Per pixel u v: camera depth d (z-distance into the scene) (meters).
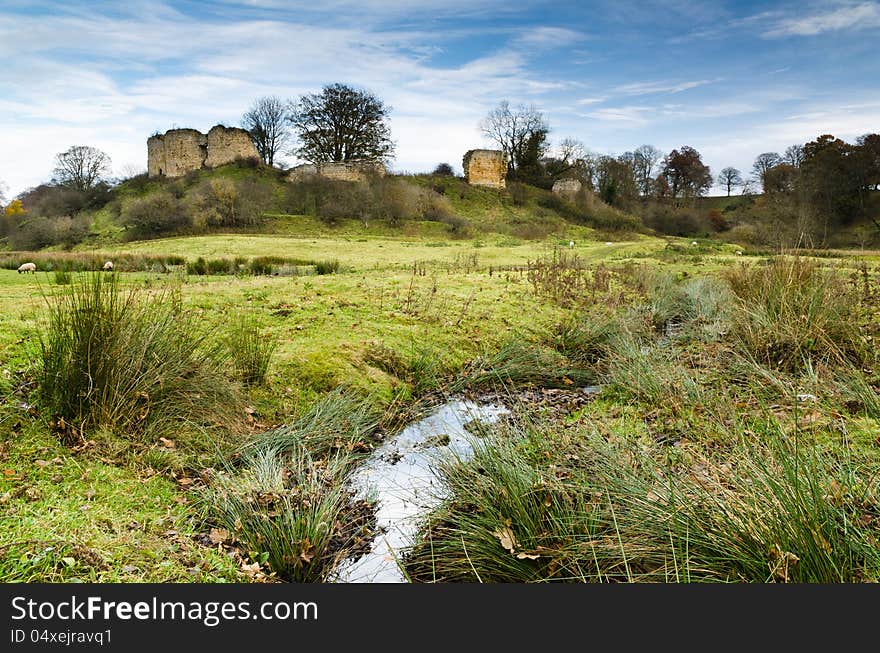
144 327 5.11
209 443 4.72
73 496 3.67
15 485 3.67
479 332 8.40
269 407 5.59
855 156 45.00
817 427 4.31
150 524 3.58
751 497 2.99
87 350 4.56
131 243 41.84
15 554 2.99
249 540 3.53
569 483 3.74
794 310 6.70
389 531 3.87
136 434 4.54
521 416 5.03
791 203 38.81
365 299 9.75
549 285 11.74
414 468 4.78
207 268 19.00
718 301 9.03
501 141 76.62
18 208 64.94
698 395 5.18
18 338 6.00
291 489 4.16
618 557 3.12
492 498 3.70
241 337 6.41
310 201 51.88
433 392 6.57
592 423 4.78
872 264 11.70
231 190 46.44
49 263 18.50
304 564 3.47
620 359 6.48
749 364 5.68
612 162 75.06
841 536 2.80
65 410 4.48
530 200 66.12
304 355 6.60
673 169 89.69
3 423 4.29
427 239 45.22
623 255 26.89
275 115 70.31
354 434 5.15
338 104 66.38
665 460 3.97
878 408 4.48
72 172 67.69
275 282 12.12
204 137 66.19
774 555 2.72
